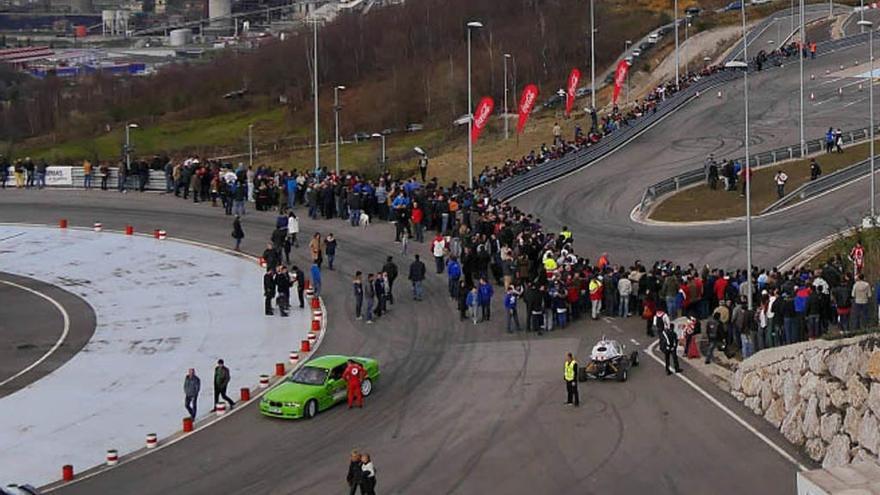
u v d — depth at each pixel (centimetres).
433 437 3584
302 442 3594
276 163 12794
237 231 6094
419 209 6031
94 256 6159
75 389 4241
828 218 6359
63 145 15450
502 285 5366
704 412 3700
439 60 16688
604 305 4888
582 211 6906
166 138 16012
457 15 18038
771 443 3419
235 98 17950
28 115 18025
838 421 3180
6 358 4625
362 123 15462
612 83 14000
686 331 4269
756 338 4166
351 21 19750
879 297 4109
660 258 5784
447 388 4041
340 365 3962
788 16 15488
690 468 3256
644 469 3266
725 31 15525
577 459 3356
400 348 4522
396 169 9506
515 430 3612
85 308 5309
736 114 9600
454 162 9419
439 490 3175
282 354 4528
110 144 15512
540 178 7675
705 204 6912
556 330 4691
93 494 3256
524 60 15700
